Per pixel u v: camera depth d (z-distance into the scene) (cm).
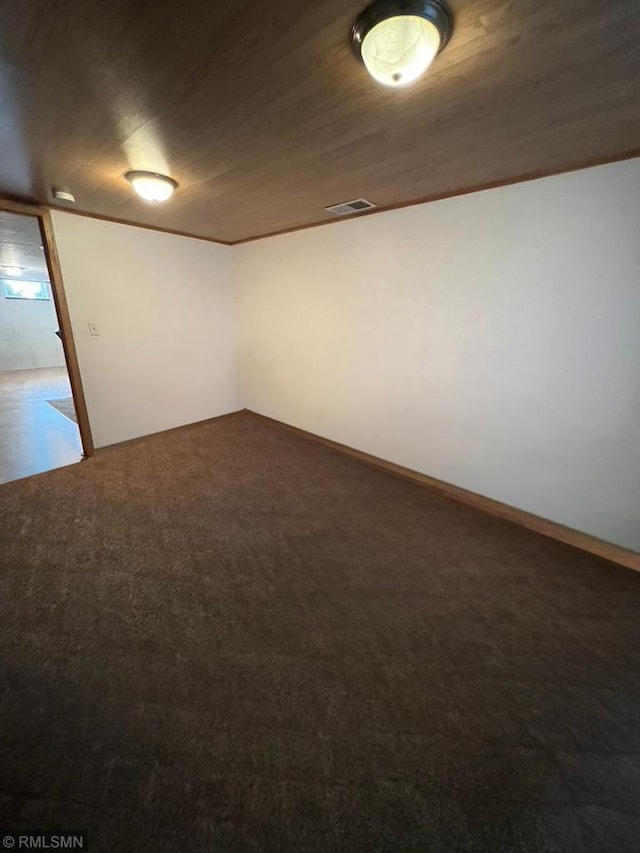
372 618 161
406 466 295
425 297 251
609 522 198
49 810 96
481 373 234
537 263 198
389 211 257
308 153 167
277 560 197
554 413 207
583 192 177
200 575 185
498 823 96
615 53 99
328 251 308
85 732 114
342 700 126
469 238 221
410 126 142
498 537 218
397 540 215
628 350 178
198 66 106
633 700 126
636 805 99
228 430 399
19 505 244
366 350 302
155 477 290
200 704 124
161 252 351
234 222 307
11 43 96
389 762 108
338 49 99
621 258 172
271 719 120
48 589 172
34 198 245
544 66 105
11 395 549
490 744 113
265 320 392
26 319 834
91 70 107
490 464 242
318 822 96
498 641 150
